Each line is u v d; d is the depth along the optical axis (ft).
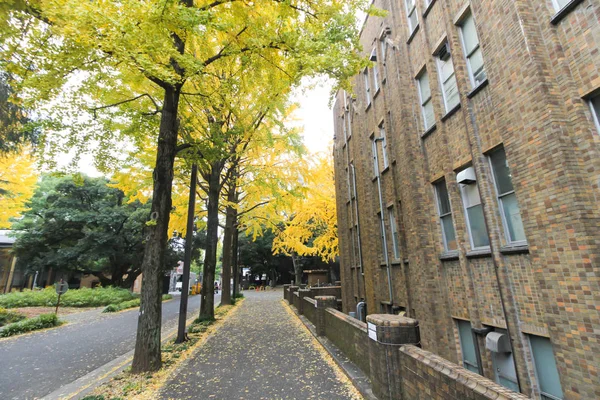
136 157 31.99
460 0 19.77
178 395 15.93
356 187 41.70
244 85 25.85
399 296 28.91
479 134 17.97
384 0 32.07
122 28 13.42
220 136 28.48
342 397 15.02
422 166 24.54
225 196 62.80
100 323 45.32
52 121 21.88
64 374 21.30
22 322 38.93
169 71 16.65
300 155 43.42
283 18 21.43
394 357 12.66
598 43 11.32
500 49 15.31
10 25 16.14
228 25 17.99
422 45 24.94
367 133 39.01
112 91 25.02
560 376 11.68
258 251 147.23
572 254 11.37
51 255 87.81
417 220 23.65
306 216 74.64
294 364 20.97
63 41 16.55
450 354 20.35
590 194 11.41
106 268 106.22
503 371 16.11
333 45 20.22
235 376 18.75
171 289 167.02
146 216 91.61
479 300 18.06
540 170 12.84
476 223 18.98
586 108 11.95
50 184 107.14
